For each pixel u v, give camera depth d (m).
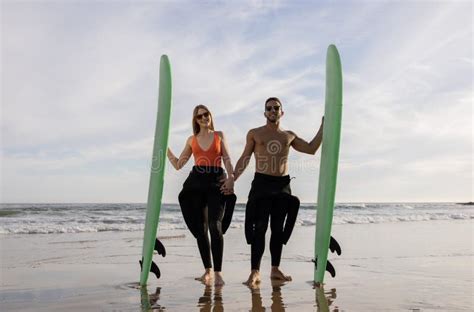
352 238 8.42
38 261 5.35
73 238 9.12
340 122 3.45
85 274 4.34
